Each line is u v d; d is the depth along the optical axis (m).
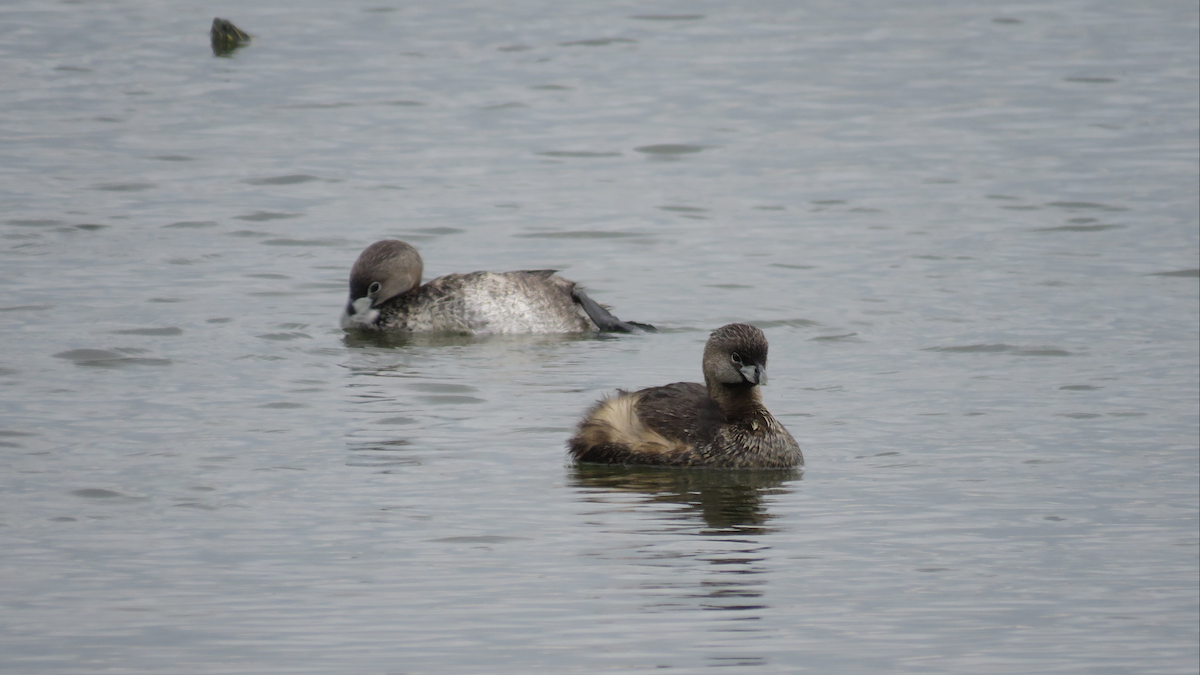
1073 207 26.80
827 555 11.84
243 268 22.53
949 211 26.59
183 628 10.24
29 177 27.66
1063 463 14.38
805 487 13.63
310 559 11.54
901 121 33.03
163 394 16.19
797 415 15.96
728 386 14.70
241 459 14.02
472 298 19.98
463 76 36.41
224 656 9.80
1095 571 11.62
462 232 25.19
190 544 11.82
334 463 13.98
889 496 13.37
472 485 13.45
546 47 39.16
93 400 15.86
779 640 10.22
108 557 11.50
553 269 21.33
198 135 31.14
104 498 12.87
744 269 22.98
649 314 20.64
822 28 41.41
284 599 10.76
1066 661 10.00
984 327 19.75
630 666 9.75
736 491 13.45
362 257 20.23
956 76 36.59
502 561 11.56
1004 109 33.81
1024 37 40.28
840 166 29.70
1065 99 34.56
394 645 10.00
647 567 11.50
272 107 33.53
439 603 10.73
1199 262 23.27
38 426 14.87
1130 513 12.98
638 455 14.11
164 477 13.45
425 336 19.70
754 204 27.11
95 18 41.47
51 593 10.80
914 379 17.39
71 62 36.84
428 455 14.31
